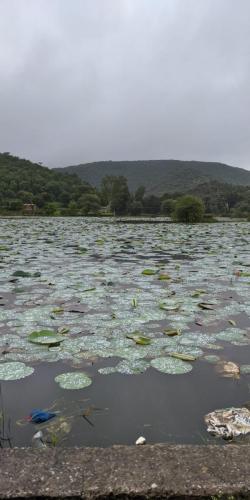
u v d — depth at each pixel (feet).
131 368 9.23
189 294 16.51
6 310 13.89
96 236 48.16
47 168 358.64
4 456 5.49
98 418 7.25
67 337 11.19
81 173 582.35
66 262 25.45
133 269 22.63
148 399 7.94
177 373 9.00
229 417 7.19
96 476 5.09
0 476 5.07
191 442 6.51
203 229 65.26
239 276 20.51
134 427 6.95
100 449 5.66
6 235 49.65
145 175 544.21
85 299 15.44
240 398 8.00
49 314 13.42
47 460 5.40
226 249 33.71
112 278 19.75
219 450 5.65
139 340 10.83
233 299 15.71
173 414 7.39
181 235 50.90
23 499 4.79
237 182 539.29
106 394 8.11
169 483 4.98
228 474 5.12
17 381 8.66
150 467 5.27
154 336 11.36
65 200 240.94
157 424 7.06
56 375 8.93
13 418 7.25
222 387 8.44
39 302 14.96
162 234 52.47
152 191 452.35
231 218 155.43
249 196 215.31
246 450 5.65
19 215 168.25
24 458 5.44
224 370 9.18
